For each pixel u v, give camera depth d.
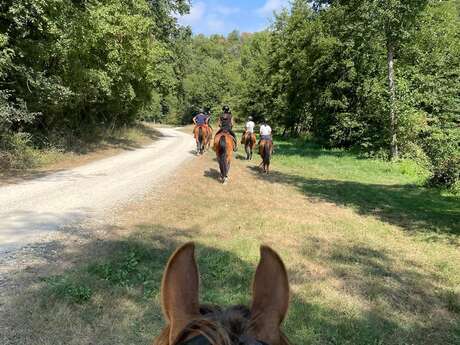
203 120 24.25
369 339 4.88
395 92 24.12
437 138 22.05
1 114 14.37
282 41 39.84
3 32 15.41
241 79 64.75
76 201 10.60
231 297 5.49
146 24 23.98
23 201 10.33
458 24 26.84
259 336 1.26
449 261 7.86
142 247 7.07
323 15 31.14
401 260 7.78
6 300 4.97
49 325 4.50
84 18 18.14
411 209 12.52
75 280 5.52
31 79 15.82
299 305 5.54
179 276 1.46
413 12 21.94
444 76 25.62
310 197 13.49
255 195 12.93
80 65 19.73
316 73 32.47
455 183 16.03
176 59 37.59
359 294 6.09
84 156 20.25
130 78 26.31
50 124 22.27
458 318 5.58
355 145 29.97
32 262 6.26
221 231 8.66
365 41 24.69
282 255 7.48
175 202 10.98
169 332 1.33
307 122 38.91
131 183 13.53
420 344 4.90
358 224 10.31
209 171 17.16
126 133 32.25
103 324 4.66
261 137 18.55
